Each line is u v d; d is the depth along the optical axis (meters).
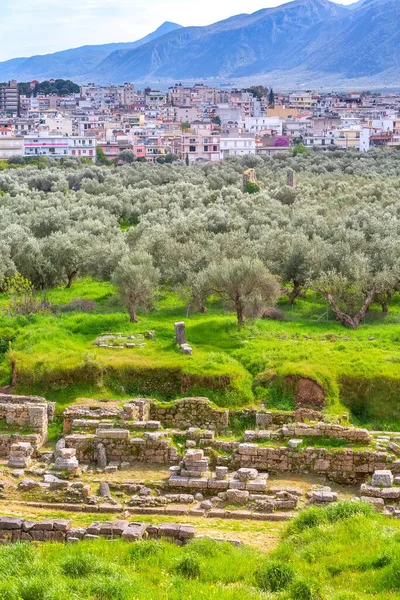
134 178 137.62
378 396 42.22
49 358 45.91
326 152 183.88
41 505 31.89
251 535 28.06
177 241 73.50
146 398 41.88
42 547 25.39
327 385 42.50
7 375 46.47
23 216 90.62
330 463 33.84
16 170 148.88
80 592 21.16
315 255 59.59
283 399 42.59
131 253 63.28
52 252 68.12
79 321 54.91
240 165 156.38
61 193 114.62
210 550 24.98
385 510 29.55
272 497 31.67
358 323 55.09
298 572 22.70
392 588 20.97
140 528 26.92
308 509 27.64
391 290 58.28
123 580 21.78
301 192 112.19
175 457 35.66
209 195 109.44
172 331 52.28
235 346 49.50
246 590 21.80
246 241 69.75
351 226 75.75
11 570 22.53
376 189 106.12
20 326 53.53
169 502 31.98
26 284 60.34
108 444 36.19
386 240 62.97
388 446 34.50
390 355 45.84
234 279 53.00
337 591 21.05
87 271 69.50
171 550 24.98
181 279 61.97
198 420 40.09
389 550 22.78
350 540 24.58
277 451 34.34
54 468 34.78
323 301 63.34
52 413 40.81
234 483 32.53
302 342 49.91
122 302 57.03
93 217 92.69
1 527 27.22
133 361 45.66
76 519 30.11
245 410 40.72
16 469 35.03
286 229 77.06
